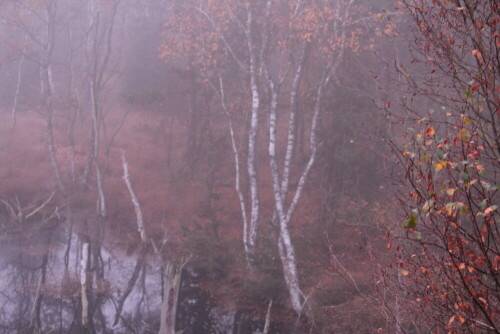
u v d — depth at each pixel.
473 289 4.92
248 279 21.36
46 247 25.28
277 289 21.36
